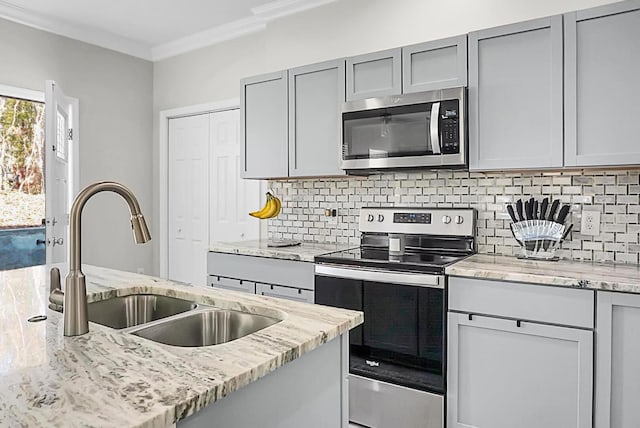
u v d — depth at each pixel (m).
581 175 2.27
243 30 3.66
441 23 2.63
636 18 1.87
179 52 4.10
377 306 2.22
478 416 1.97
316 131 2.82
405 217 2.72
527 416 1.86
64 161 3.51
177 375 0.83
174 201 4.26
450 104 2.26
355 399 2.29
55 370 0.86
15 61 3.33
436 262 2.17
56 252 3.27
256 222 3.66
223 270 2.94
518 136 2.13
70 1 3.20
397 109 2.43
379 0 2.85
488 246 2.53
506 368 1.90
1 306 1.41
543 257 2.27
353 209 3.04
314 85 2.82
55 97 3.17
